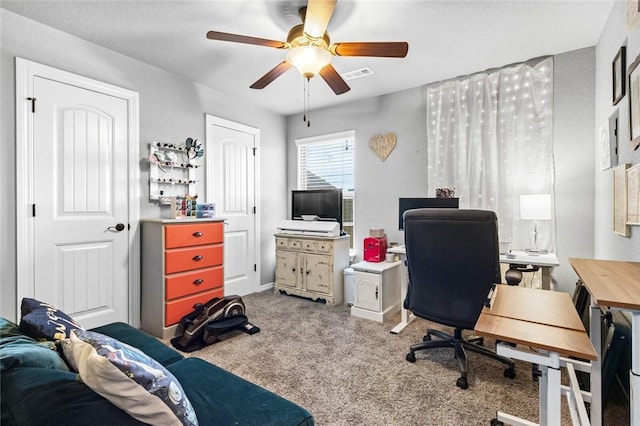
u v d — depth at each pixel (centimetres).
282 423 100
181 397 84
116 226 275
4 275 218
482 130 310
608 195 226
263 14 221
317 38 196
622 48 189
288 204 468
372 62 294
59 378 78
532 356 99
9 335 105
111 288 272
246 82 345
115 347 81
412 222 204
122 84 281
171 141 319
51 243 239
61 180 245
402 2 205
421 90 354
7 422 70
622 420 159
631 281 119
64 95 246
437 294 200
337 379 201
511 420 152
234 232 388
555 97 279
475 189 312
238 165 393
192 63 299
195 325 254
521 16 221
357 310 320
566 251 275
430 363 222
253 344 253
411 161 362
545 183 282
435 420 162
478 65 299
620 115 199
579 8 213
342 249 378
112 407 73
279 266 410
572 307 125
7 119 219
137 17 225
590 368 157
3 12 216
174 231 275
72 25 235
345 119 412
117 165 277
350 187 419
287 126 470
